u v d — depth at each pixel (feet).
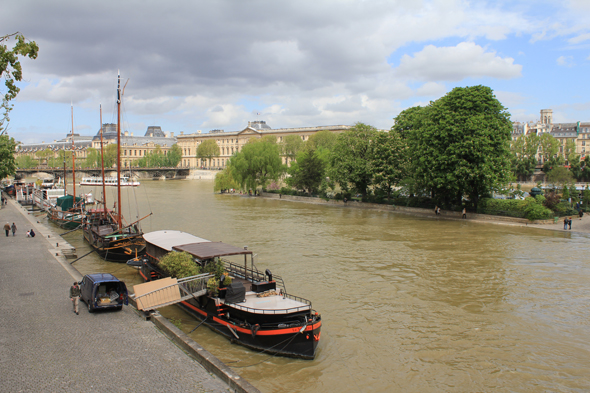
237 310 70.08
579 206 231.09
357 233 177.78
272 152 379.96
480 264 124.77
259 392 44.70
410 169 257.14
